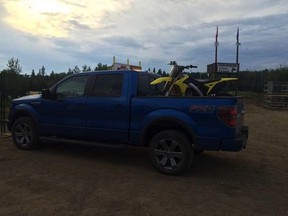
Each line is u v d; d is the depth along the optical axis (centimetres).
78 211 461
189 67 762
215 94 762
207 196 530
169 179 607
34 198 502
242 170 686
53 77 1892
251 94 3759
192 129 609
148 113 649
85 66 2523
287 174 670
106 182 581
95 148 839
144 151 820
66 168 660
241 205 500
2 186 551
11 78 1410
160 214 459
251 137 1103
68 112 741
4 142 887
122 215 452
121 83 689
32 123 791
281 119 1695
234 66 2592
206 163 729
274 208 494
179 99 627
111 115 687
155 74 780
